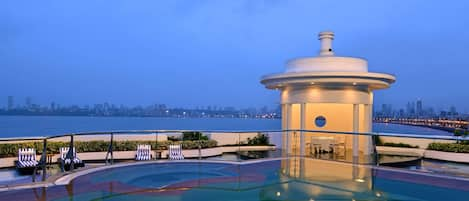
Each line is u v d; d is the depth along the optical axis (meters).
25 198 6.13
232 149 18.02
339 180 8.71
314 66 15.73
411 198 7.14
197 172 9.46
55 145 14.59
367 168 10.10
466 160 14.26
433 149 15.67
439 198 7.11
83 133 9.12
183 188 7.73
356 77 14.12
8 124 56.66
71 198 6.29
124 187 7.49
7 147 13.34
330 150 16.03
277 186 8.14
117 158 15.59
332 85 14.79
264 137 18.59
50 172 11.37
